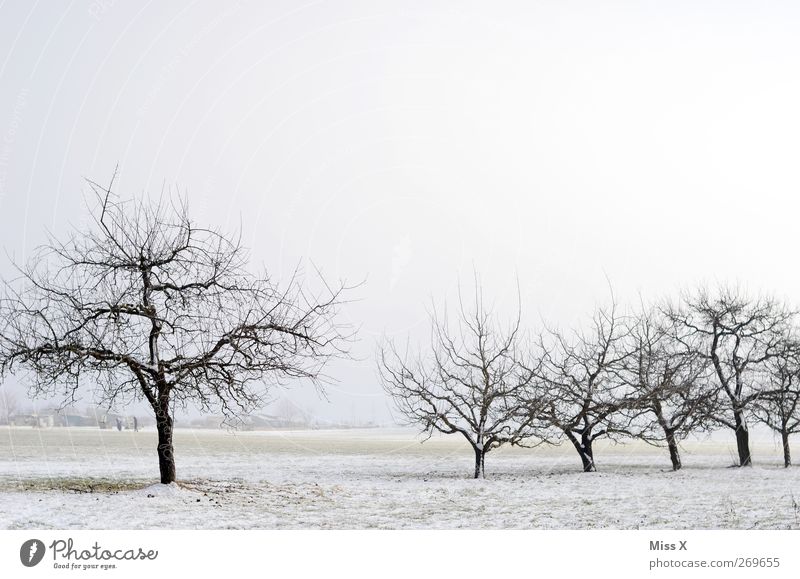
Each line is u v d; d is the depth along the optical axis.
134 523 20.17
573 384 38.66
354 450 59.88
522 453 57.84
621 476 35.38
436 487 30.75
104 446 54.06
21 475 32.16
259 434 94.38
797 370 41.62
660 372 39.25
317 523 21.30
